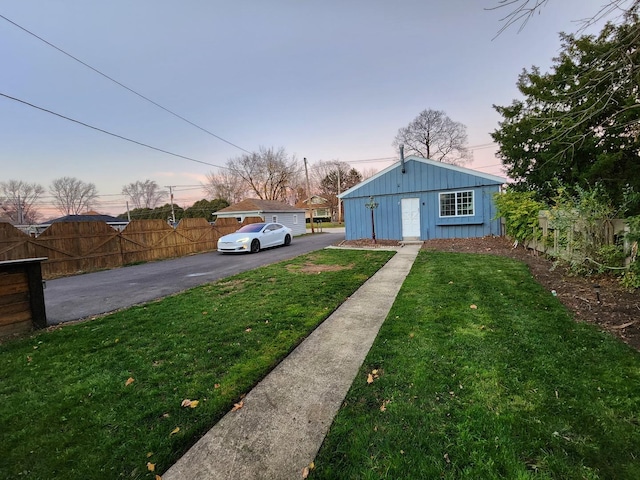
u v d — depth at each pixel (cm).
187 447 189
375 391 237
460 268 668
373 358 289
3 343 369
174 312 459
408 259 848
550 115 541
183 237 1372
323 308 445
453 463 163
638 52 367
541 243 785
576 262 534
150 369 287
